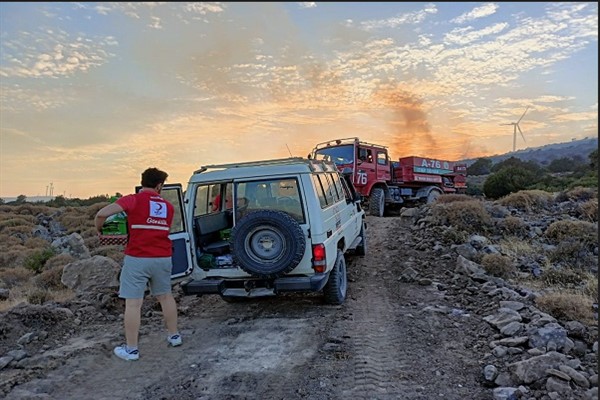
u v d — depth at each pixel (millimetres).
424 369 4141
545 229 11203
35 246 17250
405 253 9375
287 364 4371
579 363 3898
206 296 7176
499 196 23703
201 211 6184
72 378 4191
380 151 16297
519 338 4484
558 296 5613
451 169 21453
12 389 3969
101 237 5961
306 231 5469
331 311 6008
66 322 5715
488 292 6348
